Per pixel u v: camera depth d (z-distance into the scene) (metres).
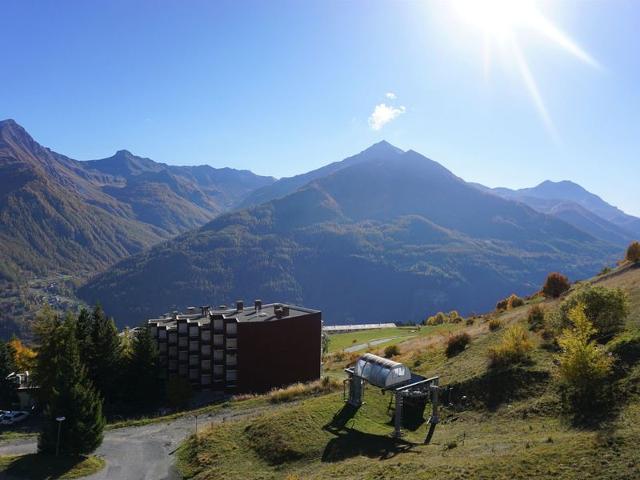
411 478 23.61
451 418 34.69
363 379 37.94
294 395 50.34
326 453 31.91
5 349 74.69
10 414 60.38
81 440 38.75
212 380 74.06
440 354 51.72
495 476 21.62
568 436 24.75
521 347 38.38
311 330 74.12
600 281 61.81
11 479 35.47
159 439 43.16
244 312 79.94
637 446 20.97
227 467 33.28
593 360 28.75
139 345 67.19
